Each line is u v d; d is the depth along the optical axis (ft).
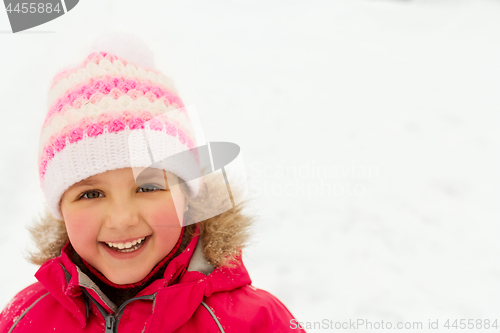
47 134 3.57
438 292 8.95
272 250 9.97
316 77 21.06
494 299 8.77
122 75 3.61
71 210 3.50
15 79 14.74
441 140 16.08
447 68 22.80
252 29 26.30
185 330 3.67
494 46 25.26
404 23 28.84
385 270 9.55
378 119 17.42
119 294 3.87
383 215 11.59
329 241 10.46
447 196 12.75
